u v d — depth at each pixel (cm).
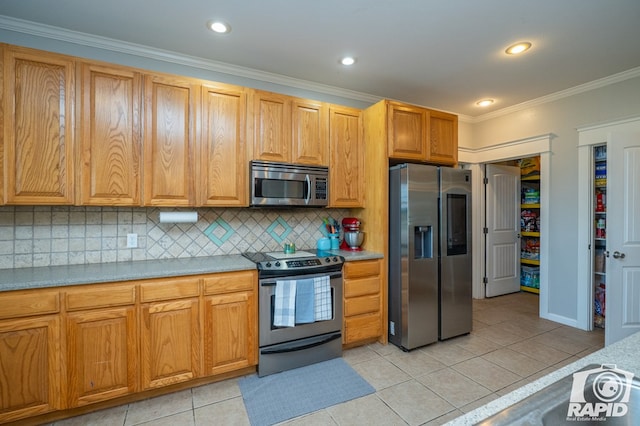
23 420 176
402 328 276
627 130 284
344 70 291
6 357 168
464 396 206
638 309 275
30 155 192
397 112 293
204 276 215
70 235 229
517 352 269
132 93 218
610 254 275
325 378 229
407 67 283
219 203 246
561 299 338
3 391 168
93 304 185
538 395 78
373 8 201
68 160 200
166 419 185
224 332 221
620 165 275
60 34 226
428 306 282
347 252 294
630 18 209
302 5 198
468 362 252
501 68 285
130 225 247
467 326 304
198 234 270
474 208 433
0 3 194
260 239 297
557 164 340
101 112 209
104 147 210
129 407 196
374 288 283
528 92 340
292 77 307
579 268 321
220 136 246
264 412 191
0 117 185
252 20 214
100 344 188
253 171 249
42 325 175
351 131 304
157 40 240
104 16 209
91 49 238
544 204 350
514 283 468
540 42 240
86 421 183
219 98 246
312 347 249
